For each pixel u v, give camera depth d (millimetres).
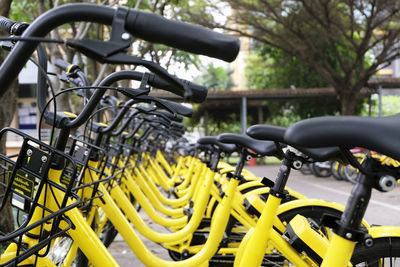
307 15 12141
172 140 6215
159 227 4195
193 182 3742
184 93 787
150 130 3580
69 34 5098
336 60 15148
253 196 2238
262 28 12469
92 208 1930
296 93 16156
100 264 1396
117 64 749
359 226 1063
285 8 12172
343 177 9203
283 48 13180
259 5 11711
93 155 1893
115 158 2484
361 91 14773
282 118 20672
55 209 1342
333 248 1071
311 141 884
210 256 2262
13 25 1140
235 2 11266
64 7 787
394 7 10797
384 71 30859
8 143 4805
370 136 861
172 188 4500
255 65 21469
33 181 1266
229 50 758
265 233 1689
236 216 2631
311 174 10961
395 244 1685
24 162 1191
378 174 1029
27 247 1309
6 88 826
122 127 2326
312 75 17250
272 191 1682
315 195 6988
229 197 2316
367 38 12023
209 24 11219
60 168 1341
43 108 1201
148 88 1172
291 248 1707
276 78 18312
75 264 1740
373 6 11148
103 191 1949
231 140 2227
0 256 1289
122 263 3100
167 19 767
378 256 1694
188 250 2566
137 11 765
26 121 18797
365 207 1044
